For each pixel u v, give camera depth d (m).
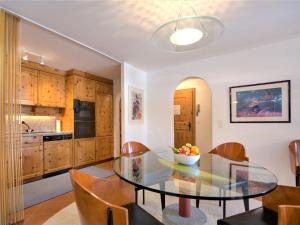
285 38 2.54
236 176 1.54
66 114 4.31
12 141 1.89
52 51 2.98
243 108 2.95
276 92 2.67
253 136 2.86
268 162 2.72
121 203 1.57
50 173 3.71
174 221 1.89
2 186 1.81
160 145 4.02
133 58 3.33
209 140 4.71
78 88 4.30
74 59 3.39
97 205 0.95
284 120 2.61
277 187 1.34
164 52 3.04
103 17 2.00
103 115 4.98
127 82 3.68
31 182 3.29
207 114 4.77
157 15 1.97
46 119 4.19
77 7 1.82
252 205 2.33
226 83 3.13
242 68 2.97
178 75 3.75
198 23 1.53
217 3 1.77
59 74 4.18
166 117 3.95
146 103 4.26
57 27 2.21
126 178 1.50
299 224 0.88
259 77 2.82
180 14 1.95
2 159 1.80
